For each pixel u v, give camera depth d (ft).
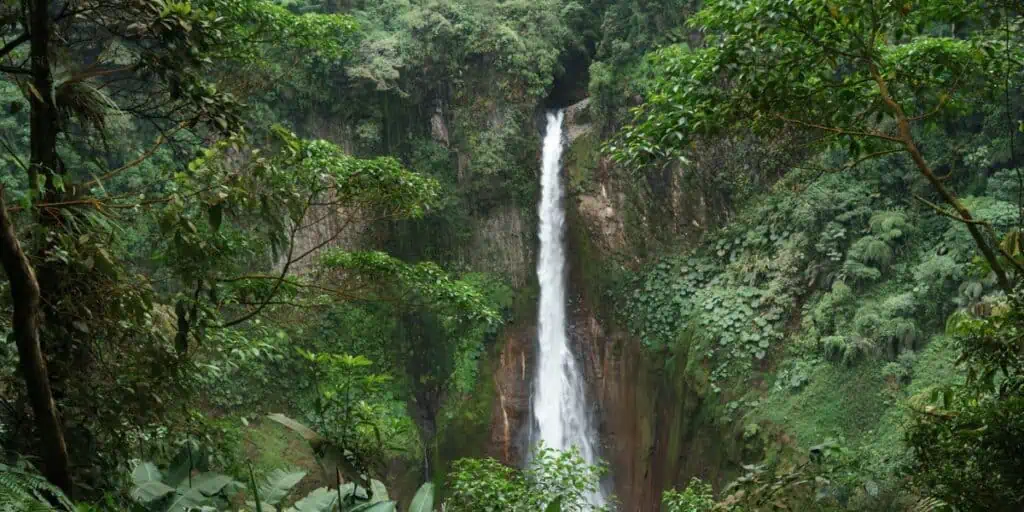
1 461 10.91
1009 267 16.35
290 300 21.42
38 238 11.08
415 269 29.86
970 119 44.93
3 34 13.20
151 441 15.11
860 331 44.37
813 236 49.65
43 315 11.39
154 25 13.47
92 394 12.88
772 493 16.01
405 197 22.17
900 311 43.39
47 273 12.21
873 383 42.68
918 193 46.80
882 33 16.76
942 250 43.70
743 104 16.61
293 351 51.31
